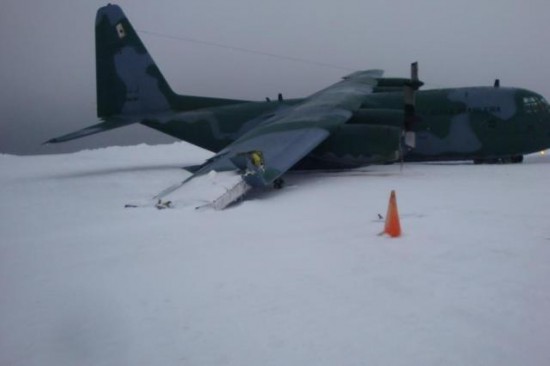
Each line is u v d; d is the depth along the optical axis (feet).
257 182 31.71
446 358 10.91
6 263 20.02
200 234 23.54
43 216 31.09
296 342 12.07
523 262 17.31
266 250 20.36
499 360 10.73
